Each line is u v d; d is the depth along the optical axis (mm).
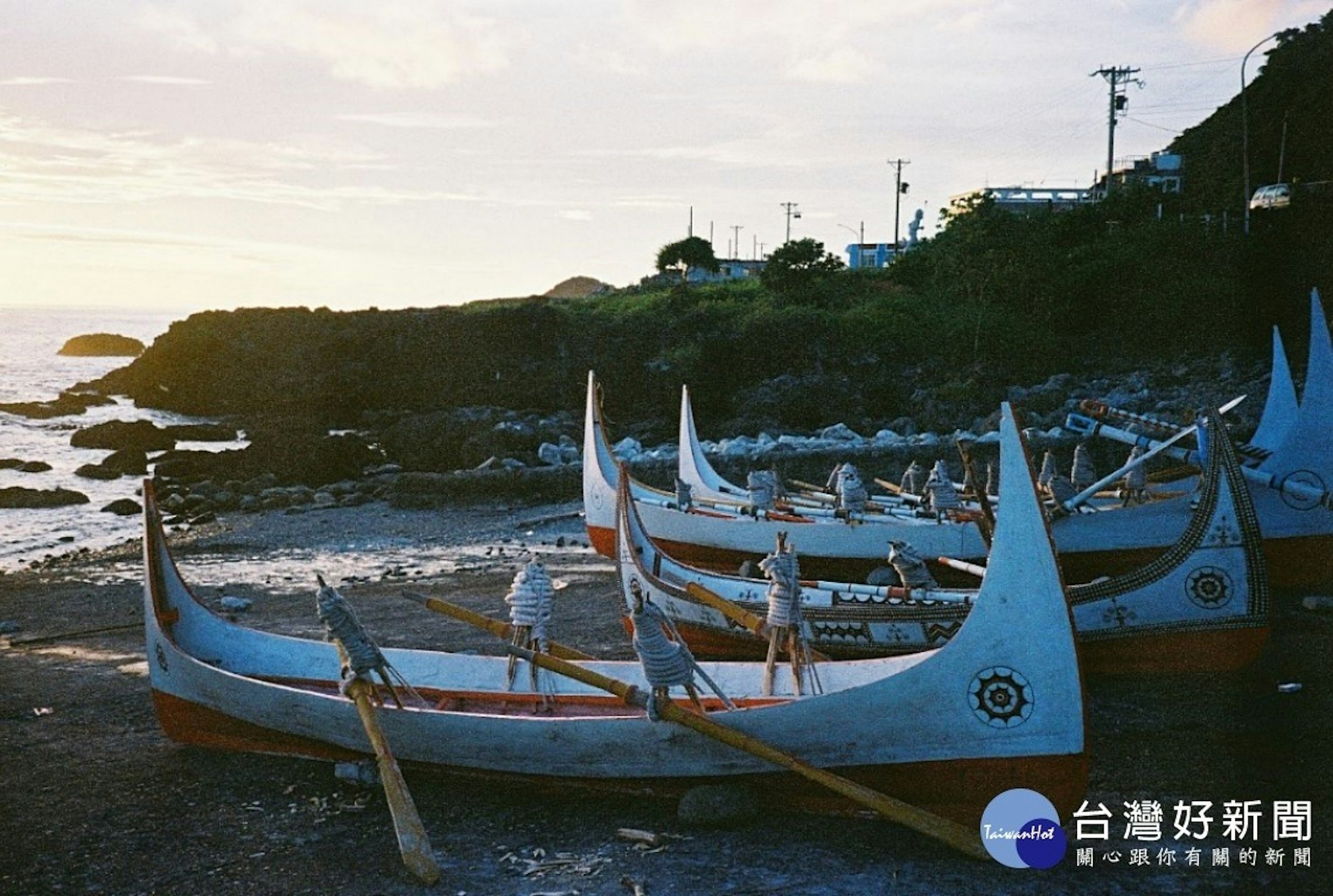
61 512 31969
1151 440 18703
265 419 58562
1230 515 12094
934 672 8539
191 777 10305
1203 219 55250
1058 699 8297
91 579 20875
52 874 8422
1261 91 57812
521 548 23391
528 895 7910
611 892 7914
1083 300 52094
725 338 51156
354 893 8039
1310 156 55469
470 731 9523
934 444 31406
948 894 7793
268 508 30297
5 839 9039
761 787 9141
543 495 29281
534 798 9656
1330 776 9852
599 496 21422
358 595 18859
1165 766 10172
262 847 8820
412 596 11109
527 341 56938
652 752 9148
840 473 22188
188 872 8430
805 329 50438
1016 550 8406
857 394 46938
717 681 10984
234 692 10492
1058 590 8305
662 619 9055
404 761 9930
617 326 56031
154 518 11656
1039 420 38500
